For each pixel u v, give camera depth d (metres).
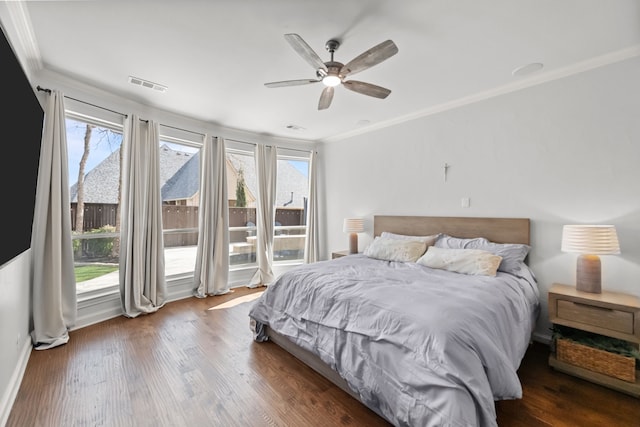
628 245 2.25
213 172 4.08
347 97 3.13
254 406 1.75
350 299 1.89
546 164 2.65
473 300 1.73
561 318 2.15
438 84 2.81
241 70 2.52
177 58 2.32
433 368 1.34
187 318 3.15
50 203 2.53
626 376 1.84
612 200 2.32
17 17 1.75
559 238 2.58
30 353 2.30
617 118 2.29
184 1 1.68
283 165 5.13
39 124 1.83
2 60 1.16
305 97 3.12
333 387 1.95
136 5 1.71
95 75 2.60
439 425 1.24
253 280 4.52
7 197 1.29
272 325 2.40
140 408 1.71
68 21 1.85
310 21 1.88
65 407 1.71
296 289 2.34
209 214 4.00
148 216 3.36
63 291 2.66
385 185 4.09
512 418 1.65
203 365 2.20
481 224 3.04
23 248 1.62
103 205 3.19
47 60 2.35
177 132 3.73
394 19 1.85
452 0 1.68
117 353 2.36
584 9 1.74
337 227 4.86
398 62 2.40
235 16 1.82
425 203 3.61
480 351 1.39
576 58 2.33
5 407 1.63
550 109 2.62
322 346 1.92
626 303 1.91
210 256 3.99
